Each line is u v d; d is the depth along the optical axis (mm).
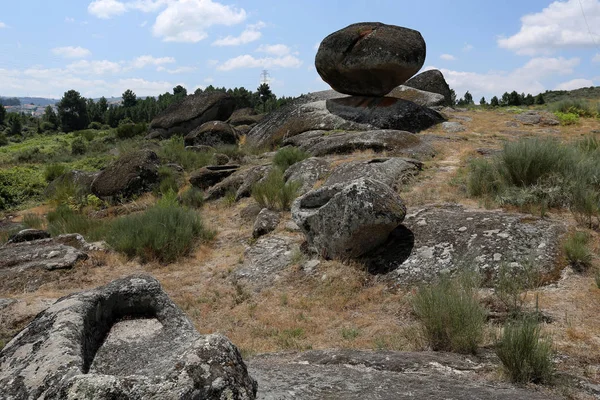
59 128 52688
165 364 2902
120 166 14766
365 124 16594
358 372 3650
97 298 3363
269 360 4301
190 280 8016
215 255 9102
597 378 3811
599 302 5266
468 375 3764
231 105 27188
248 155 17281
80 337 2875
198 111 26281
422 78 23859
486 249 6605
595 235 6699
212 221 11273
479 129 16672
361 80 17266
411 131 16391
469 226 7309
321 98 20328
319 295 6754
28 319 6266
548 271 6027
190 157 17656
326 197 8117
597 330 4719
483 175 9242
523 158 8633
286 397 3004
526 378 3660
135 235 9328
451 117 18594
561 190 7859
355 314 6172
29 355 2672
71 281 7938
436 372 3799
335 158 13102
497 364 3988
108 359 3033
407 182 10289
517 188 8391
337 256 7469
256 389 2756
